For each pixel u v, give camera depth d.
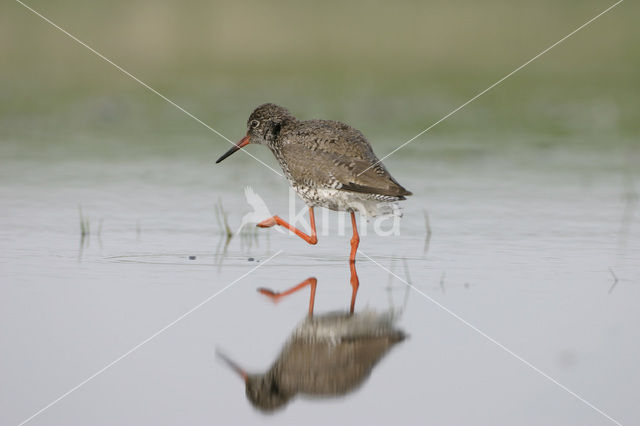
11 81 35.38
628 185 20.97
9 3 39.28
